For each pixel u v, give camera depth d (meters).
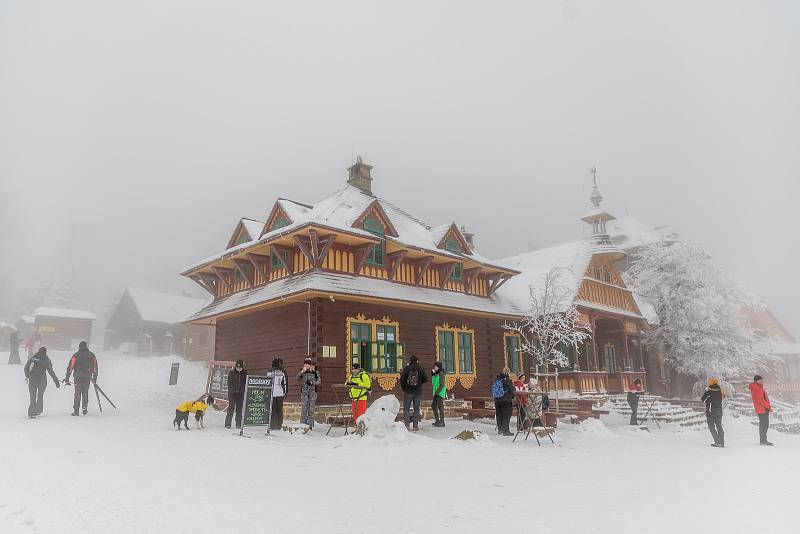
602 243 31.20
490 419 19.61
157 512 5.94
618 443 14.23
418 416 15.39
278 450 10.80
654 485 8.21
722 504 6.93
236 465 9.01
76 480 7.26
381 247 21.42
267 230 22.38
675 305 30.72
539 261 32.78
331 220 19.83
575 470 9.55
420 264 22.86
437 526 5.77
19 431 11.41
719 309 30.11
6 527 5.19
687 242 31.53
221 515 5.93
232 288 24.47
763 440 14.54
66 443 10.20
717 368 28.94
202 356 46.53
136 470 8.13
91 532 5.19
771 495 7.52
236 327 23.09
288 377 19.38
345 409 18.25
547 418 17.19
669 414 22.94
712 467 10.14
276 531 5.43
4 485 6.83
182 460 9.19
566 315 25.00
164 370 27.03
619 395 27.95
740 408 28.72
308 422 14.50
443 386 17.05
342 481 8.07
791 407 35.50
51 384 21.39
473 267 24.97
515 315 25.41
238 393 14.30
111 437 11.30
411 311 21.66
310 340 18.48
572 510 6.53
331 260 19.59
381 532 5.52
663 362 32.28
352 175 25.36
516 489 7.76
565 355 26.58
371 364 19.75
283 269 20.91
